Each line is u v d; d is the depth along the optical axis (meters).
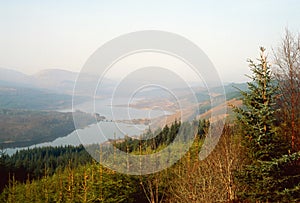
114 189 10.76
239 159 9.07
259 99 7.19
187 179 10.30
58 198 12.45
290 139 8.62
